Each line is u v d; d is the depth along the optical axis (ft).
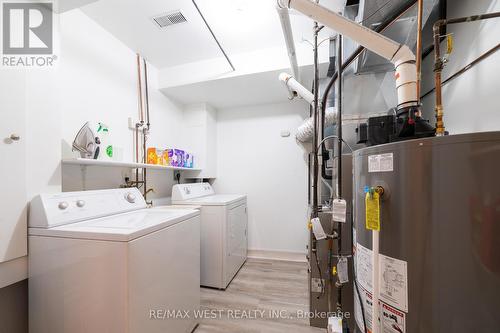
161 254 3.83
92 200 4.33
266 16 5.39
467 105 3.47
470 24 3.42
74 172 5.02
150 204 6.97
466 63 3.50
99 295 3.13
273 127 9.73
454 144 1.84
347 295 4.62
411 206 2.02
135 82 6.97
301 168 9.37
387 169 2.20
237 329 4.92
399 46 2.64
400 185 2.10
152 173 7.63
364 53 4.59
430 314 1.91
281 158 9.62
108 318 3.08
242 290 6.63
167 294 3.98
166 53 7.08
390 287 2.15
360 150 2.62
